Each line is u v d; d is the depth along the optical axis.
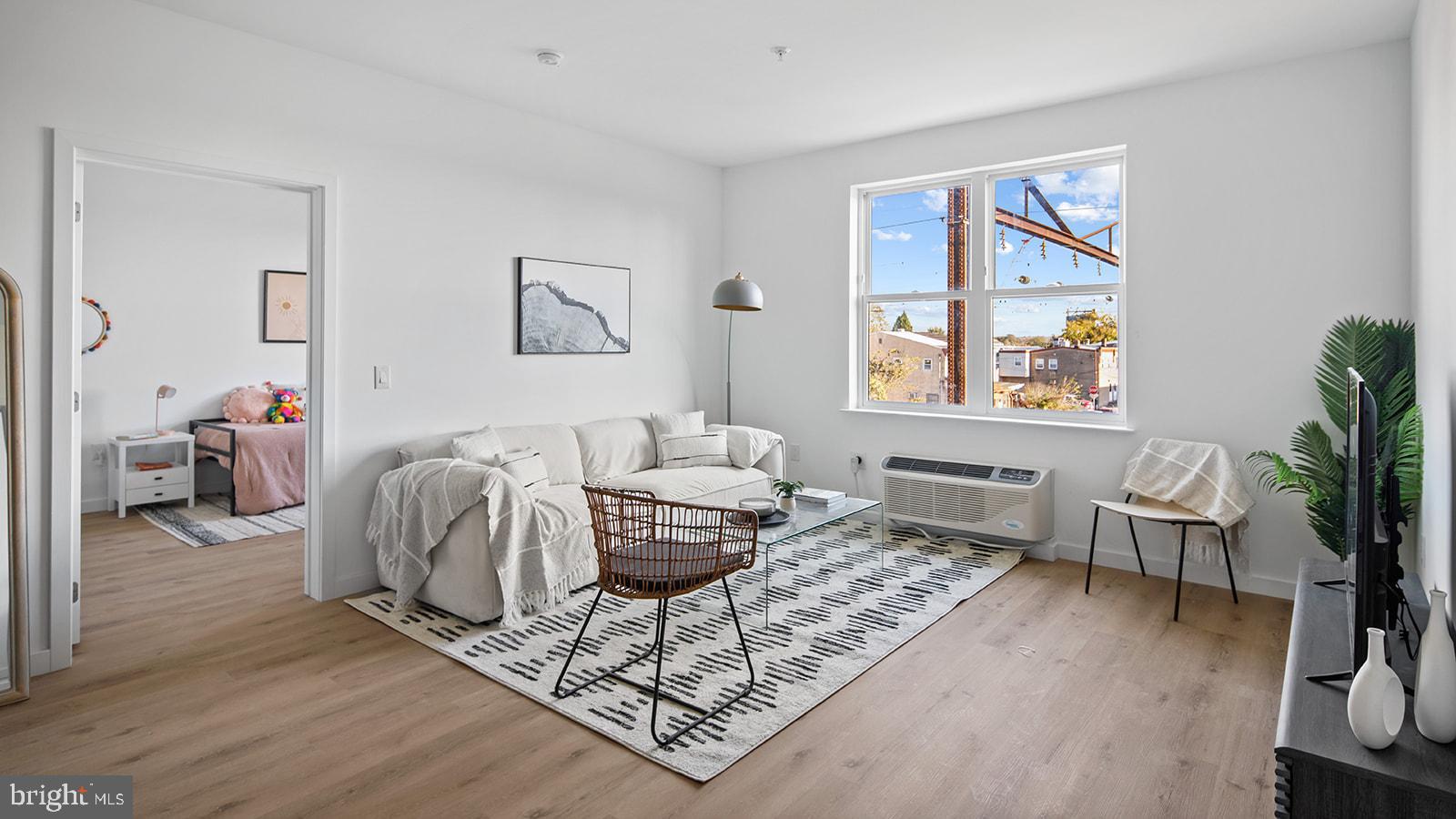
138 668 2.86
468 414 4.21
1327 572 2.64
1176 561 4.00
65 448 2.83
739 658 2.96
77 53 2.84
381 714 2.51
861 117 4.55
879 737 2.38
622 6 3.09
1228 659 2.96
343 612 3.46
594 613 3.44
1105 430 4.23
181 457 5.93
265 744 2.32
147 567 4.17
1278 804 1.45
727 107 4.36
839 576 4.00
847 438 5.27
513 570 3.29
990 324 4.73
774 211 5.57
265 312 6.41
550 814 1.98
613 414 5.07
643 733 2.38
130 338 5.70
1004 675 2.82
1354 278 3.51
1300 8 3.09
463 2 3.04
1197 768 2.20
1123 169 4.23
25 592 2.60
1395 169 3.40
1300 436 3.47
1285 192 3.68
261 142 3.36
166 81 3.07
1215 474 3.71
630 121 4.63
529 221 4.49
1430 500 2.54
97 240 5.53
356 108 3.68
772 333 5.62
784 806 2.02
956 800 2.05
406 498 3.50
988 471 4.57
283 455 5.62
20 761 2.21
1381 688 1.41
